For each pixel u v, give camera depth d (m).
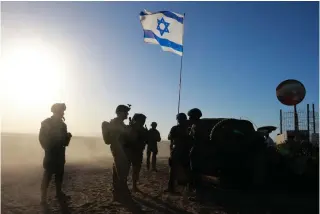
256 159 6.96
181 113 7.66
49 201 6.70
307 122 12.52
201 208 6.27
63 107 6.71
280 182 7.59
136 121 7.57
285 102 10.05
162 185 8.90
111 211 5.96
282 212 6.01
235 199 6.98
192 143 7.54
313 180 7.51
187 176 7.48
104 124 6.88
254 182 6.90
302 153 8.05
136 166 7.83
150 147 12.80
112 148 6.89
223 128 7.02
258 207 6.38
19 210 5.96
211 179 6.96
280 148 7.96
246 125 7.18
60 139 6.59
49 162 6.50
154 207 6.32
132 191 7.89
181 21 12.27
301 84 9.96
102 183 9.23
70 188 8.36
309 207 6.36
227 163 6.90
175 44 12.14
